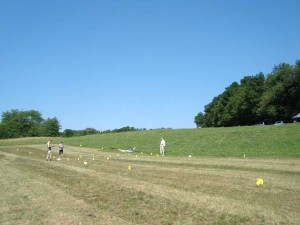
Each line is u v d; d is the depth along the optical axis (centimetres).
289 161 2714
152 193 1441
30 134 16438
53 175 2136
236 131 5138
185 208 1176
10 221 1049
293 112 8169
